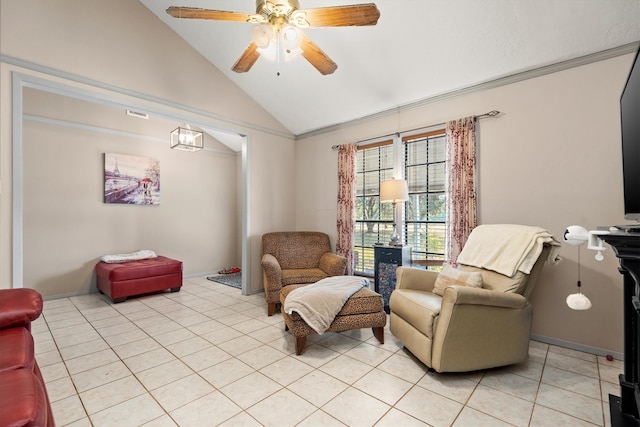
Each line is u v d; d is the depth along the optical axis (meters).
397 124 3.80
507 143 2.90
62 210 4.16
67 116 4.20
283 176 4.82
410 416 1.71
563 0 2.18
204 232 5.73
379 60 3.16
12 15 2.52
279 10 1.94
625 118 1.71
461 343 2.04
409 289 2.78
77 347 2.62
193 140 4.50
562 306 2.61
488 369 2.25
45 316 3.41
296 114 4.48
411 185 3.77
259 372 2.20
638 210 1.55
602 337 2.44
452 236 3.18
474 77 3.00
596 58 2.44
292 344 2.68
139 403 1.84
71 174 4.23
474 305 2.05
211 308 3.70
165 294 4.35
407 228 3.81
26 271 3.89
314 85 3.81
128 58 3.19
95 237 4.44
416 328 2.29
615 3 2.11
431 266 3.58
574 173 2.55
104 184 4.51
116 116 4.66
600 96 2.44
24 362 1.15
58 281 4.12
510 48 2.61
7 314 1.47
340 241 4.28
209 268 5.80
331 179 4.52
